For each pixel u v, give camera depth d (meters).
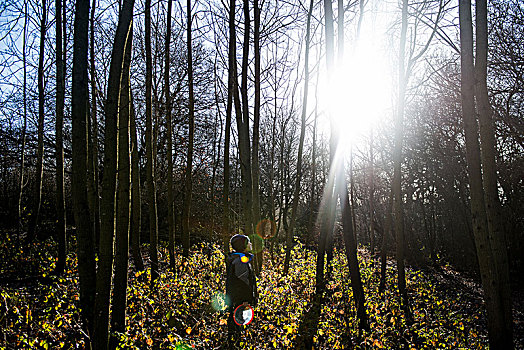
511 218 19.34
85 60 3.97
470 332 7.79
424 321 8.45
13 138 17.56
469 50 4.70
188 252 12.19
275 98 15.72
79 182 3.91
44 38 10.65
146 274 8.51
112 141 3.90
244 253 5.62
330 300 8.53
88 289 3.88
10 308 4.83
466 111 4.68
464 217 21.45
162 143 17.92
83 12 3.98
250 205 8.85
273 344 5.29
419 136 19.14
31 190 19.88
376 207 29.03
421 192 26.72
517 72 12.17
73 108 3.93
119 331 4.54
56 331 4.68
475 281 18.58
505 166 17.19
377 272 15.43
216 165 17.50
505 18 12.63
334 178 7.26
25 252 9.87
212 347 5.14
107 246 3.79
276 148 28.39
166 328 5.44
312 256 16.80
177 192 20.77
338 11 6.58
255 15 9.73
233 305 5.41
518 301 14.05
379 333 6.84
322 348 6.00
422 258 25.83
